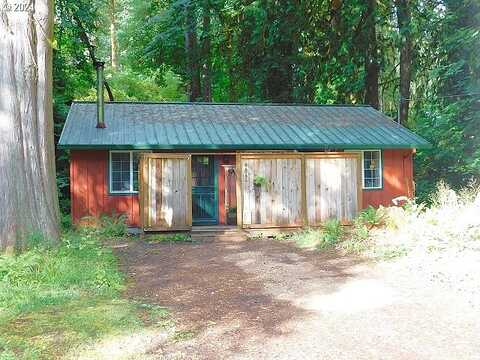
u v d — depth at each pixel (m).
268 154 14.34
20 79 8.73
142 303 6.86
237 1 23.03
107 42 38.22
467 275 7.74
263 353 5.09
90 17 22.81
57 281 7.33
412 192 17.12
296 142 15.48
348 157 14.79
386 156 16.97
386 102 27.08
